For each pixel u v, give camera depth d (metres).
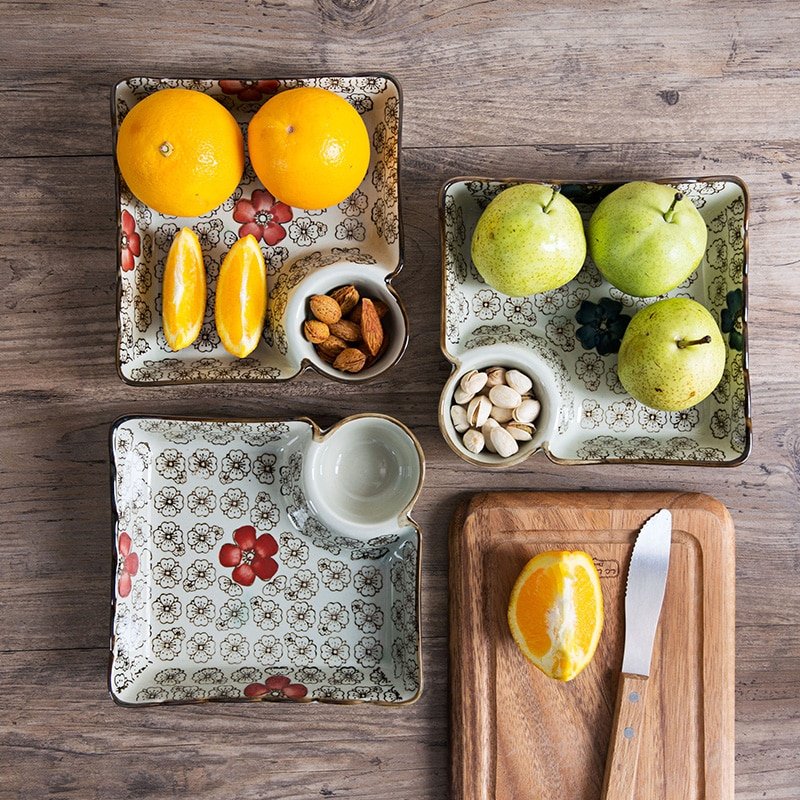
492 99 0.85
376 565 0.85
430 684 0.87
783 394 0.87
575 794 0.85
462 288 0.83
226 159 0.74
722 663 0.85
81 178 0.84
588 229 0.79
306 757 0.88
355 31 0.84
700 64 0.86
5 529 0.85
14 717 0.86
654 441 0.84
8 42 0.83
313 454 0.79
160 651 0.84
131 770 0.87
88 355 0.85
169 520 0.84
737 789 0.88
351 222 0.83
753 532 0.87
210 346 0.82
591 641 0.79
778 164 0.86
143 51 0.84
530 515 0.84
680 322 0.74
